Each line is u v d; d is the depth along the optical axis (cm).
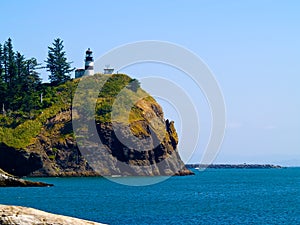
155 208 7138
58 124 16300
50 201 8275
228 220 5625
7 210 2359
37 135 15800
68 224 2362
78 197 9219
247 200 8875
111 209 6962
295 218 5859
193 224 5247
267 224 5294
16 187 10881
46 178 14862
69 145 15625
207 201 8612
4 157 14988
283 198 9406
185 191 11800
